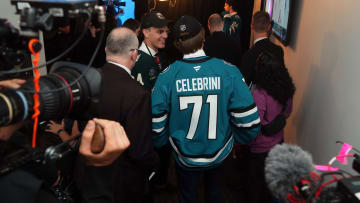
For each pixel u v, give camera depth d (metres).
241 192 2.88
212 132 1.87
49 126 1.22
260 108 2.14
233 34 5.57
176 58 5.93
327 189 0.95
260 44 2.88
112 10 3.66
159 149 2.70
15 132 0.80
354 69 1.92
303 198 0.97
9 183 0.68
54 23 0.84
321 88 2.45
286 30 3.33
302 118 2.86
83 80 0.86
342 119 2.04
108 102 1.62
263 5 5.04
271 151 1.10
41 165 0.81
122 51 1.69
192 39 1.79
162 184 2.87
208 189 2.17
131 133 1.63
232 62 3.61
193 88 1.81
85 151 0.70
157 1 6.39
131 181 1.72
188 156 1.93
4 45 0.73
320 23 2.56
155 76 2.54
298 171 0.98
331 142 2.19
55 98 0.78
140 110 1.65
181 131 1.91
